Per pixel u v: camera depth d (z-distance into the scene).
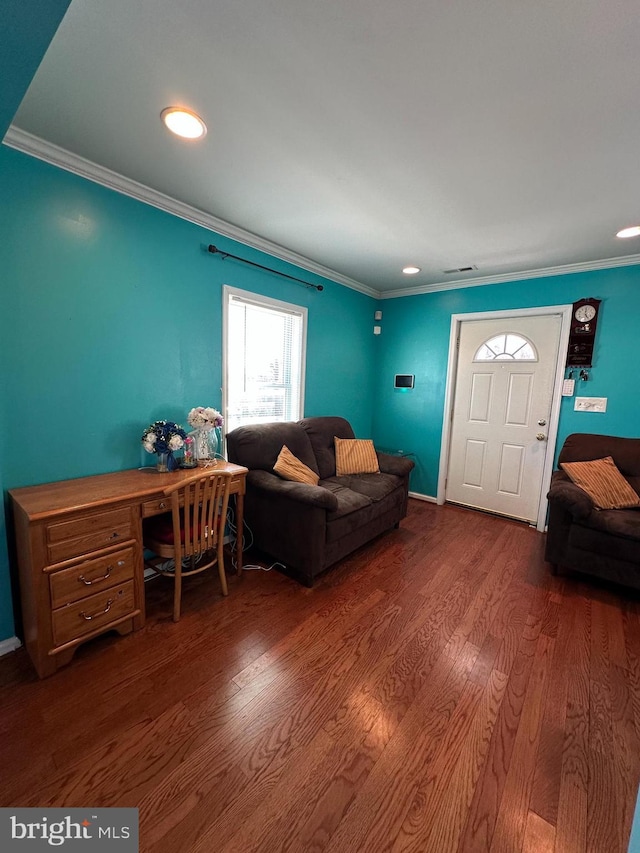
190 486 2.00
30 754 1.29
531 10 1.04
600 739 1.41
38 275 1.85
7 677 1.63
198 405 2.67
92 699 1.52
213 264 2.65
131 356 2.27
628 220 2.36
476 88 1.33
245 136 1.66
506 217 2.38
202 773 1.25
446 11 1.05
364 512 2.78
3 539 1.76
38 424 1.92
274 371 3.31
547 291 3.40
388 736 1.40
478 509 3.99
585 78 1.26
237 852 1.04
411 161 1.81
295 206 2.33
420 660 1.79
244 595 2.30
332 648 1.86
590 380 3.24
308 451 3.21
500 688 1.64
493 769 1.29
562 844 1.08
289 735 1.39
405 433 4.44
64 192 1.89
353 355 4.22
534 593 2.40
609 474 2.78
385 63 1.24
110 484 1.98
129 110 1.51
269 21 1.11
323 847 1.06
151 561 2.38
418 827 1.12
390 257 3.21
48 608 1.60
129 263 2.20
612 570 2.37
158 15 1.09
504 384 3.73
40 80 1.34
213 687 1.60
